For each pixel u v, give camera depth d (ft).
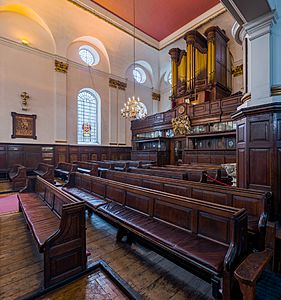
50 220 8.14
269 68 8.78
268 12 8.60
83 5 30.07
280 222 7.75
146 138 36.73
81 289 5.93
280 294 5.62
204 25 33.76
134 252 8.01
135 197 8.79
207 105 28.60
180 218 6.72
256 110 8.66
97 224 11.02
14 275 6.63
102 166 23.06
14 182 19.79
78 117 33.88
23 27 27.55
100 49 36.29
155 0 29.81
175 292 5.79
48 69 29.73
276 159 8.10
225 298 4.71
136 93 42.34
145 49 40.63
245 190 7.54
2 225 10.98
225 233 5.48
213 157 26.18
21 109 27.40
